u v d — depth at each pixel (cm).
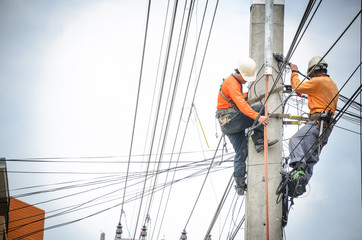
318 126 890
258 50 927
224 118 941
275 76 919
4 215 1714
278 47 928
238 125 927
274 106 909
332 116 896
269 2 891
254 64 897
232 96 916
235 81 927
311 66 934
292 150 881
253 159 897
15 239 1762
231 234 1053
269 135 891
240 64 898
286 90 954
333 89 906
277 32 930
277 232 862
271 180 880
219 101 954
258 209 874
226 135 962
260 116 887
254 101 921
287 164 909
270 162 888
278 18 934
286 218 869
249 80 900
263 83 920
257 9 939
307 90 913
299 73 938
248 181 889
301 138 887
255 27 934
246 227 876
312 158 885
